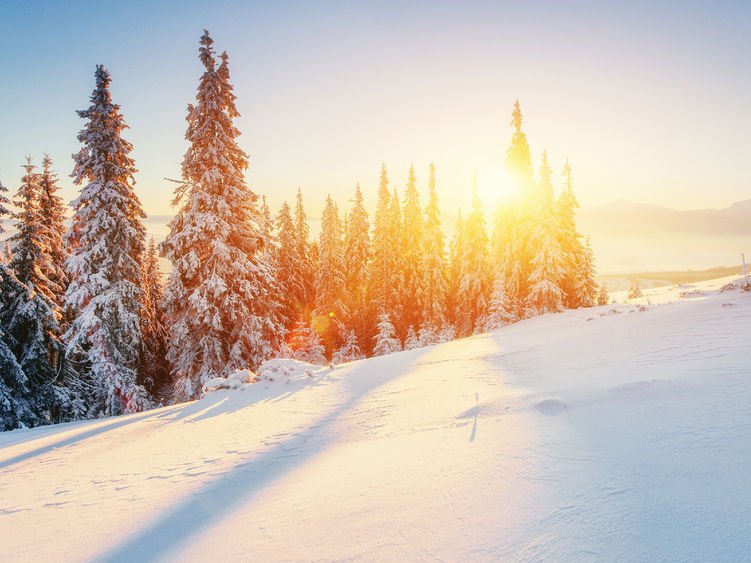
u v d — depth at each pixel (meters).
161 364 34.47
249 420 9.15
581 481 3.44
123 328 17.92
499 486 3.63
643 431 4.24
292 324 36.66
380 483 4.27
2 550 3.96
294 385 12.43
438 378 10.35
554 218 28.33
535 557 2.57
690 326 10.08
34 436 10.48
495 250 33.31
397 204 39.81
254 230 19.14
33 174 20.62
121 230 18.31
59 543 4.00
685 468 3.29
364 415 8.05
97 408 21.09
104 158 18.23
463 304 36.06
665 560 2.32
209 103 17.58
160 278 36.94
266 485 5.02
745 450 3.37
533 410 5.77
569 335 13.83
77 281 17.56
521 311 29.45
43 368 20.23
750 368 5.59
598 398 5.67
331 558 2.99
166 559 3.39
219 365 16.97
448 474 4.12
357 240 43.72
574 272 31.75
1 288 18.08
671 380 5.71
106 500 5.17
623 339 10.54
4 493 5.89
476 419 5.98
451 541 2.93
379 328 34.47
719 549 2.33
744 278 16.64
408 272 40.25
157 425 9.90
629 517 2.79
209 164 18.03
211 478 5.59
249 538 3.55
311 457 6.03
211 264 17.05
